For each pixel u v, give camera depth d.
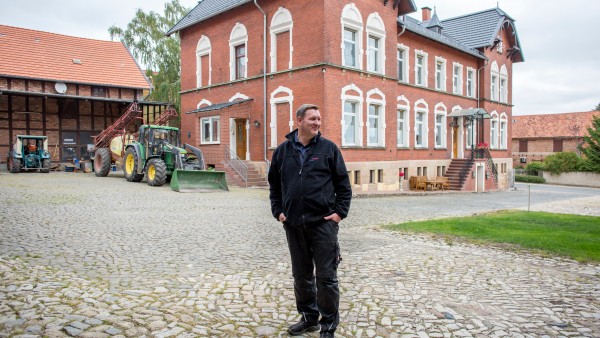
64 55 31.17
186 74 27.38
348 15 20.58
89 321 4.07
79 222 9.56
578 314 4.58
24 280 5.29
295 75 20.62
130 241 7.89
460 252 7.53
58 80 28.72
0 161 26.98
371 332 4.10
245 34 23.12
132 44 38.06
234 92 23.88
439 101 29.61
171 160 18.92
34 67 28.75
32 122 28.23
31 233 8.23
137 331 3.91
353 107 21.45
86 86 30.20
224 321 4.26
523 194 29.58
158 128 19.59
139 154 19.72
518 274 6.11
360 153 21.52
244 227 9.69
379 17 22.34
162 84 36.31
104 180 20.53
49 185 17.25
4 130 27.23
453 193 26.59
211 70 25.50
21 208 11.20
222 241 8.15
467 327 4.22
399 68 26.12
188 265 6.37
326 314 3.87
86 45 33.19
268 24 21.94
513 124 63.09
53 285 5.14
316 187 3.86
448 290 5.38
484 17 35.75
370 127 22.58
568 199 25.42
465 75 32.44
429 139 28.73
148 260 6.59
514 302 4.95
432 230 9.74
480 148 31.33
